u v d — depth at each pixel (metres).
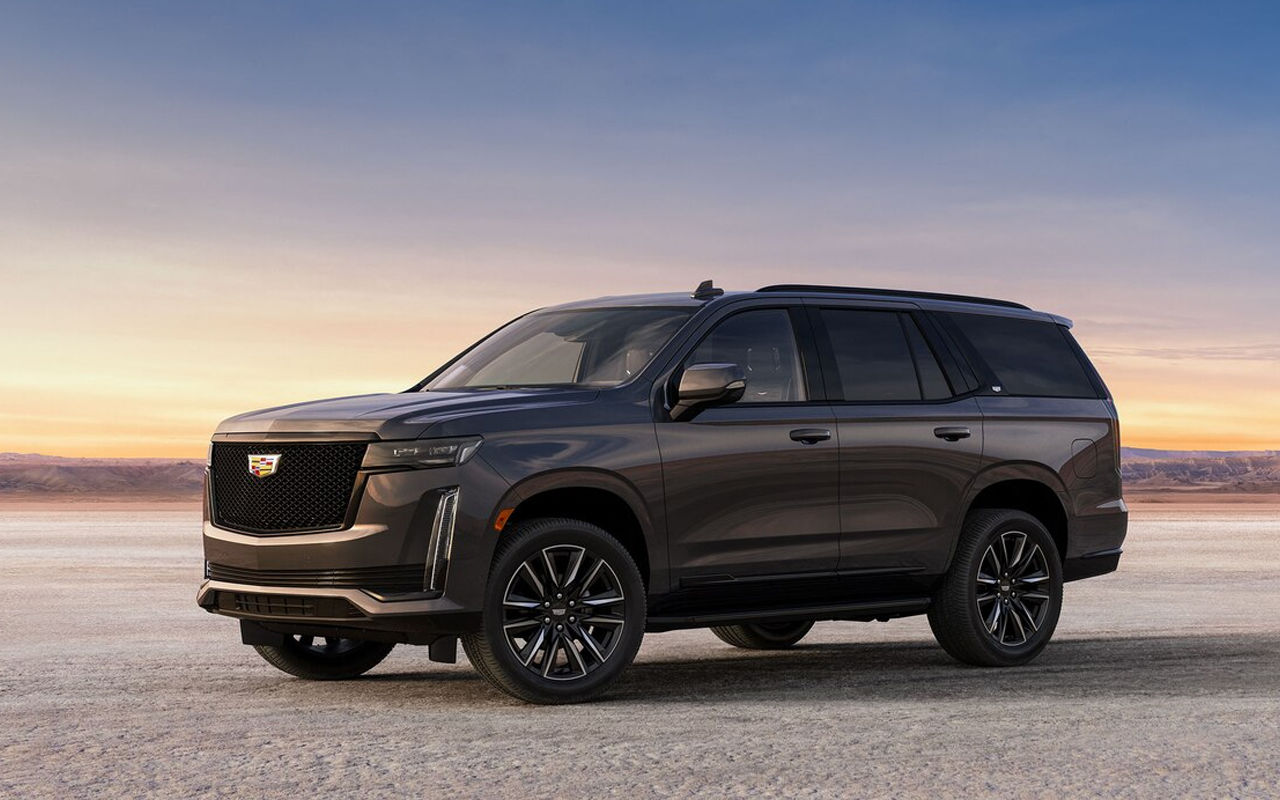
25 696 7.38
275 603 7.18
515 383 8.09
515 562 7.05
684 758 5.70
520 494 7.05
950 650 8.91
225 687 7.77
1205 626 11.45
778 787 5.18
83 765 5.55
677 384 7.73
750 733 6.27
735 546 7.77
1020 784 5.25
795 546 8.01
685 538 7.59
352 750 5.85
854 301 8.69
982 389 9.02
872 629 11.64
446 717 6.71
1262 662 9.03
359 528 6.91
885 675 8.47
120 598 13.80
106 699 7.29
